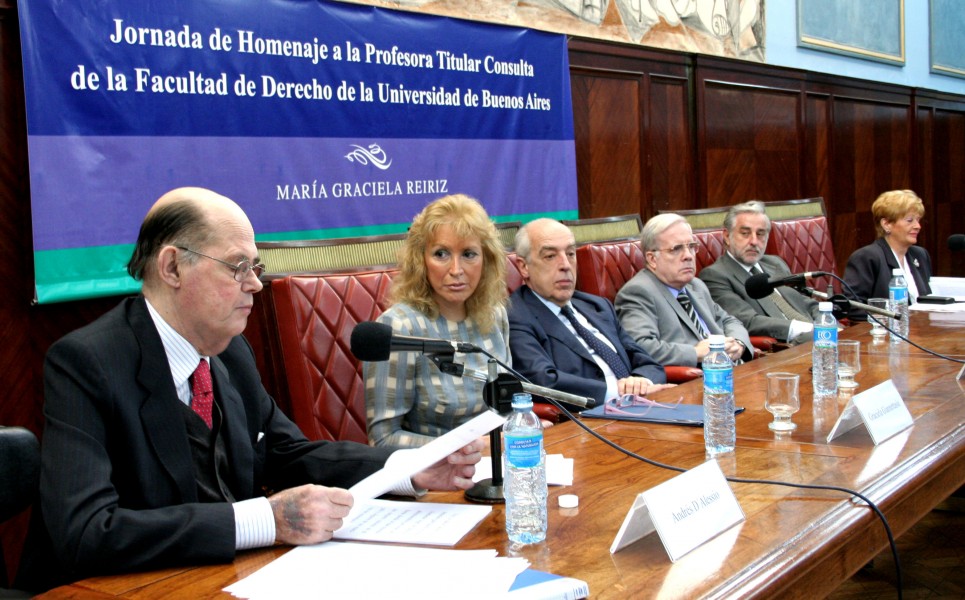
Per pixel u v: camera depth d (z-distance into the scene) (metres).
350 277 2.93
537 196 5.18
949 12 10.37
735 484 1.77
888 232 5.33
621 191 6.06
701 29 6.62
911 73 9.66
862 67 8.77
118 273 3.33
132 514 1.41
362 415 2.85
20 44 3.13
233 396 1.79
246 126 3.73
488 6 4.88
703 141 6.71
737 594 1.27
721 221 5.43
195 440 1.68
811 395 2.64
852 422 2.15
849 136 8.67
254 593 1.27
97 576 1.38
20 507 1.49
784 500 1.65
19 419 3.22
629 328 3.91
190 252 1.61
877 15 8.98
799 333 4.46
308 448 1.92
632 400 2.64
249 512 1.46
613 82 5.95
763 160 7.44
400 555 1.39
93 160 3.25
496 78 4.91
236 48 3.69
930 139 10.11
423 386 2.51
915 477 1.81
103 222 3.28
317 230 4.03
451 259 2.58
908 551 3.50
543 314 3.40
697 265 4.95
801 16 7.78
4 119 3.15
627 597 1.24
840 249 8.57
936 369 2.95
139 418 1.57
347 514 1.49
